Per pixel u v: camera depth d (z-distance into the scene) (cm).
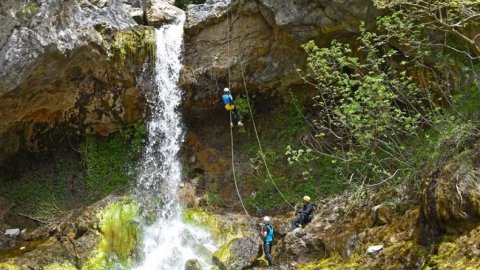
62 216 1591
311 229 1233
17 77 1291
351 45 1427
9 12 1273
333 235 1163
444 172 944
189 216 1488
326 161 1503
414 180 1102
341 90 1254
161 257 1374
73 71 1537
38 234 1488
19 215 1612
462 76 1249
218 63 1631
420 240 947
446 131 1096
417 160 1148
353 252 1065
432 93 1302
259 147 1631
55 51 1327
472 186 888
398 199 1109
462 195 888
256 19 1572
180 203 1579
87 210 1441
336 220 1230
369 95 1127
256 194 1559
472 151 959
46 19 1310
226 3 1628
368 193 1234
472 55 1241
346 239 1105
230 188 1616
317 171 1512
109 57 1538
